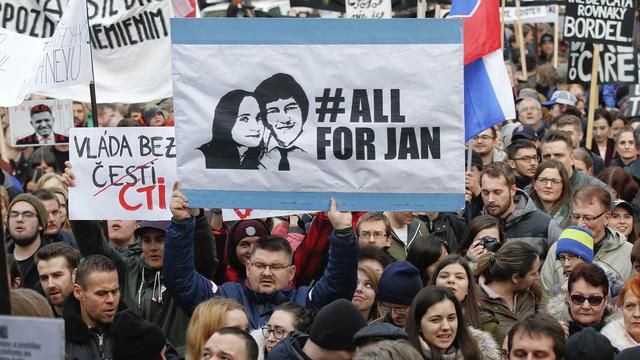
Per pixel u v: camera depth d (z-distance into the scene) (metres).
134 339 10.90
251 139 11.64
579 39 24.45
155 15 18.77
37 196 17.33
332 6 29.75
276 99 11.60
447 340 11.33
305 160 11.59
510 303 13.61
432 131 11.50
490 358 11.98
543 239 16.75
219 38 11.62
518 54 35.34
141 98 18.80
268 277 13.15
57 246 14.12
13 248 17.44
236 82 11.62
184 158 11.76
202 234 14.16
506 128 24.81
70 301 12.68
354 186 11.58
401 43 11.46
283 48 11.55
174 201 12.54
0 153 22.31
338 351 10.09
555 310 13.01
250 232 15.12
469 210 19.17
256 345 10.41
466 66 16.14
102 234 14.63
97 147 14.35
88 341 12.56
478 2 16.02
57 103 22.62
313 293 12.38
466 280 12.74
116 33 18.77
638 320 12.10
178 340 14.05
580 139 22.91
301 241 16.22
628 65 25.86
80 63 15.41
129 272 14.46
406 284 12.38
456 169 11.50
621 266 15.67
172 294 12.88
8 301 8.45
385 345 8.50
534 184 18.17
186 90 11.70
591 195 15.69
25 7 18.47
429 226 18.20
